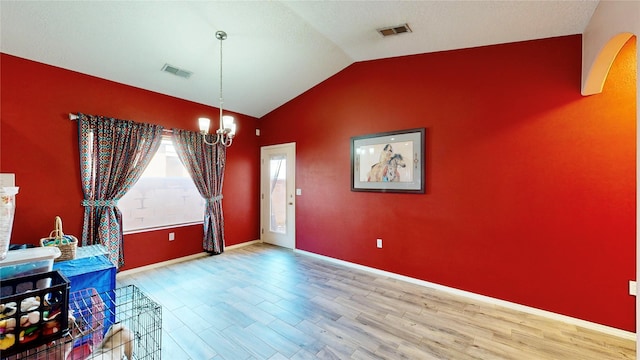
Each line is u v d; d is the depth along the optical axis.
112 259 3.28
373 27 2.73
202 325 2.36
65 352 1.20
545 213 2.55
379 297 2.91
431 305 2.74
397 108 3.41
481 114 2.86
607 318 2.30
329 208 4.11
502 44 2.75
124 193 3.42
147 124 3.61
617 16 1.66
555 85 2.50
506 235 2.73
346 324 2.38
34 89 2.85
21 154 2.78
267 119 5.07
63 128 3.03
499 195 2.76
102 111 3.30
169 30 2.70
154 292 3.00
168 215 4.02
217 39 2.93
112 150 3.29
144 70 3.28
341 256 3.97
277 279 3.39
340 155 3.97
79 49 2.79
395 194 3.43
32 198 2.85
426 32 2.70
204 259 4.17
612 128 2.27
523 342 2.15
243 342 2.13
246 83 3.92
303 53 3.37
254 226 5.14
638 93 1.27
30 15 2.30
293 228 4.69
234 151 4.78
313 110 4.30
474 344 2.12
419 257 3.26
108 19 2.45
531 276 2.62
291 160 4.67
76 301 1.70
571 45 2.43
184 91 3.88
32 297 1.12
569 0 1.99
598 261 2.34
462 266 2.97
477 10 2.25
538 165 2.57
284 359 1.94
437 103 3.12
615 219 2.27
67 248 2.21
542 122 2.55
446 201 3.06
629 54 2.20
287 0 2.40
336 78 4.00
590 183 2.36
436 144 3.12
